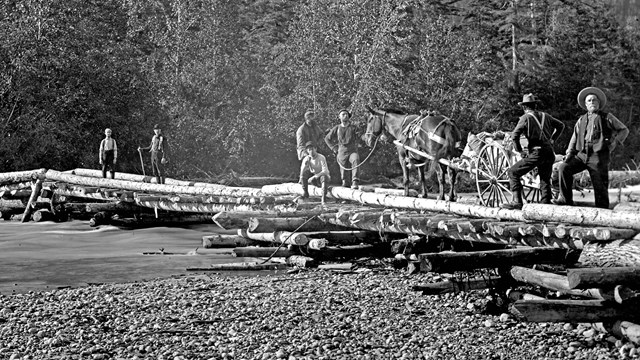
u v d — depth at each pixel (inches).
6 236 972.6
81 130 1953.7
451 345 413.4
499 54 3073.3
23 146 1862.7
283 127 2256.4
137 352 398.0
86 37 1987.0
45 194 1184.8
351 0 2333.9
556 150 2854.3
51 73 1910.7
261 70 2465.6
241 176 2239.2
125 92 2055.9
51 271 677.9
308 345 411.2
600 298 421.1
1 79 1845.5
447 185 1604.3
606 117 527.8
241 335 432.5
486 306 492.1
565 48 3102.9
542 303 394.0
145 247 858.1
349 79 2306.8
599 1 3649.1
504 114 2792.8
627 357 381.7
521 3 3248.0
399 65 2460.6
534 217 505.4
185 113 2190.0
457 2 3417.8
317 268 674.2
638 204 496.1
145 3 2319.1
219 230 1043.3
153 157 1207.6
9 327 450.6
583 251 466.9
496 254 484.7
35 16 1920.5
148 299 533.0
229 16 2405.3
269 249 704.4
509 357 391.9
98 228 1064.8
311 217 704.4
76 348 405.4
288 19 3265.3
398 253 658.8
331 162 2111.2
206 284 596.1
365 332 442.6
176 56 2269.9
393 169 2288.4
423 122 813.2
